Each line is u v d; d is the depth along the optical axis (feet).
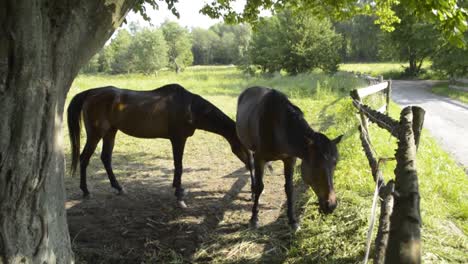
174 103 15.72
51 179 8.00
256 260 11.23
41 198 7.63
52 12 7.05
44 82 6.91
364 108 15.71
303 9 20.36
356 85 54.39
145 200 16.17
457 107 43.01
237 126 15.70
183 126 15.92
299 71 80.74
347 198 14.66
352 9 20.27
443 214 13.88
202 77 97.66
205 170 20.70
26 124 6.79
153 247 12.06
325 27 79.25
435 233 12.17
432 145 23.71
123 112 15.97
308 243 11.89
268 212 14.73
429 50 75.46
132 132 16.47
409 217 4.36
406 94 58.90
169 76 115.75
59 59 7.20
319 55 78.18
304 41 78.74
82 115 16.53
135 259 11.35
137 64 145.28
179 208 15.24
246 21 19.93
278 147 12.46
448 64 67.67
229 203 15.80
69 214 14.52
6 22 6.32
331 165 10.61
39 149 7.17
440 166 19.40
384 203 5.74
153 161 22.38
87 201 15.96
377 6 20.45
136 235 12.85
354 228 12.30
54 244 8.23
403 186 5.45
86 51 7.91
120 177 19.33
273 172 19.92
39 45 6.70
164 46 146.61
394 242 4.03
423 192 15.33
